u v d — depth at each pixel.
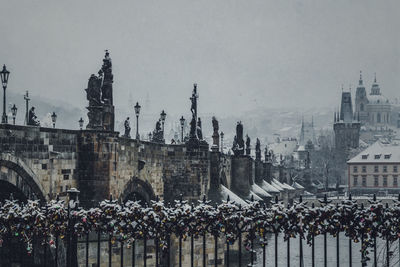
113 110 45.84
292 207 22.58
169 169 60.34
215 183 69.94
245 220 22.84
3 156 32.22
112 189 42.56
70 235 24.62
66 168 39.91
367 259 21.56
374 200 22.06
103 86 45.25
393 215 21.55
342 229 21.94
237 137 100.25
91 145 41.62
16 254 36.03
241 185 97.56
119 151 45.25
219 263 57.09
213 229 23.34
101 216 23.91
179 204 24.02
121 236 23.75
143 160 51.53
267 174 144.88
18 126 33.81
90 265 40.09
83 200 41.69
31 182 35.12
